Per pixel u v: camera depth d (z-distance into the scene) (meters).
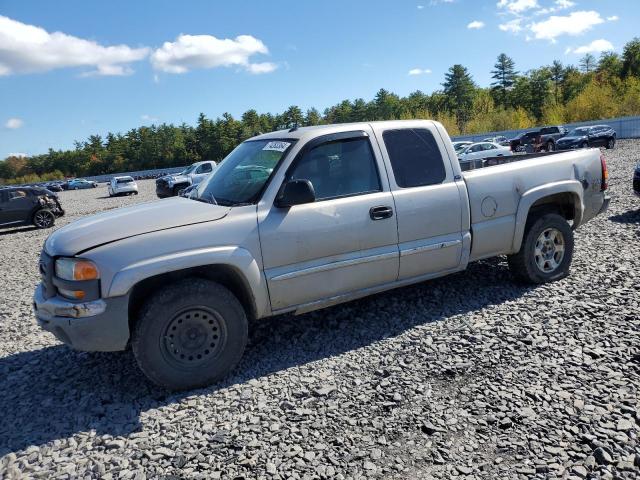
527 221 5.14
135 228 3.59
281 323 4.76
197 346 3.63
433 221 4.50
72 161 133.25
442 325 4.43
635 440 2.70
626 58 95.31
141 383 3.82
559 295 4.90
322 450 2.82
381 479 2.56
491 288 5.27
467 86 107.50
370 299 5.21
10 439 3.18
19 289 7.73
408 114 99.88
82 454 2.96
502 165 5.04
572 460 2.60
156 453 2.90
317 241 3.98
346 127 4.33
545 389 3.25
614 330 4.01
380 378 3.59
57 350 4.69
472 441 2.81
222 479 2.64
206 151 116.88
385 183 4.33
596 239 7.10
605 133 31.70
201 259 3.54
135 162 121.56
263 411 3.28
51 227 19.09
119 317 3.40
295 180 3.91
